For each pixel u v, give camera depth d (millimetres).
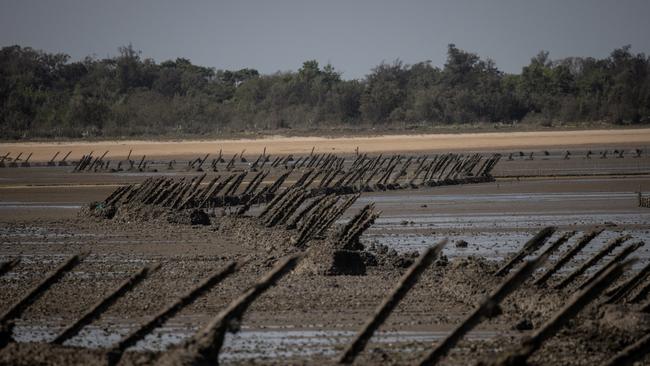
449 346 45781
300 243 91938
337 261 79938
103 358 47312
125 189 134500
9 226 118188
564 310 44656
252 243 98000
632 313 58250
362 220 87938
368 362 52438
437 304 67125
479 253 93688
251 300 45844
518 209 133625
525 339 45938
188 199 124250
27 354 48188
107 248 97875
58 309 66938
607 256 89125
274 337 58406
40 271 83812
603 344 55781
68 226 117250
